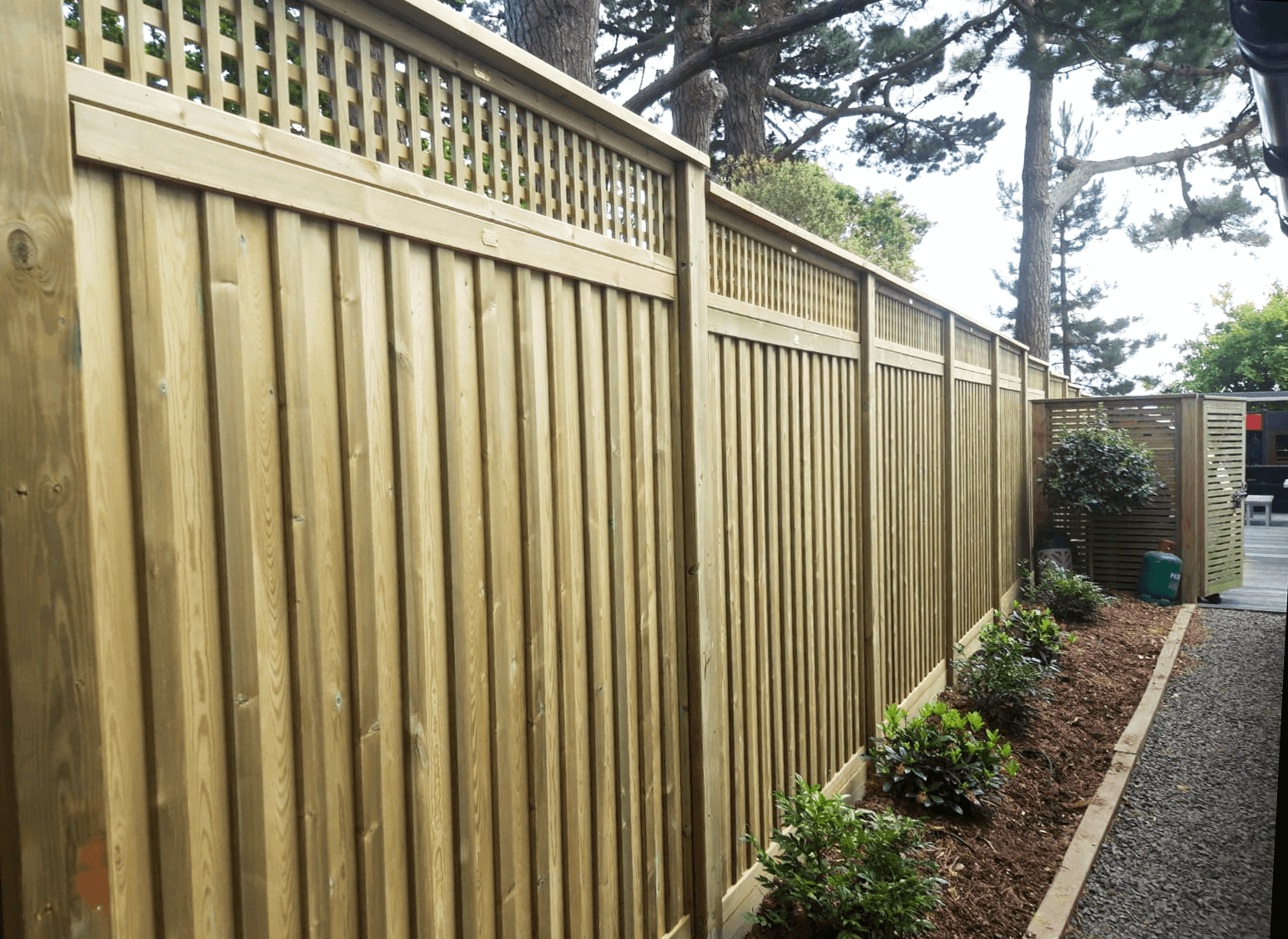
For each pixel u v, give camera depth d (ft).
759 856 10.39
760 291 11.20
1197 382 131.44
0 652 3.52
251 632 4.66
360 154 5.32
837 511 13.98
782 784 11.82
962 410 22.29
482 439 6.38
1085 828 13.50
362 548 5.34
